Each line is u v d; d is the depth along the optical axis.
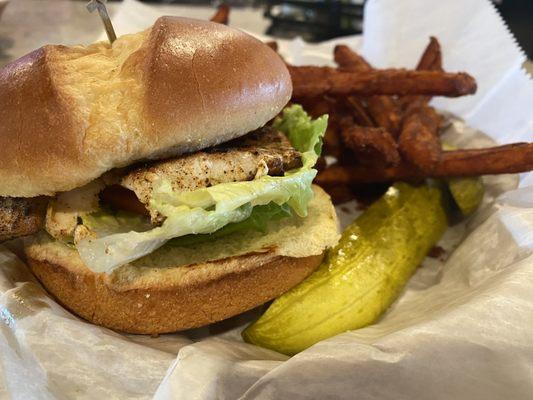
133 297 0.16
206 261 0.16
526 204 0.20
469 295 0.16
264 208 0.17
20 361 0.16
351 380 0.14
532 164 0.20
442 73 0.22
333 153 0.23
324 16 0.48
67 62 0.16
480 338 0.14
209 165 0.15
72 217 0.16
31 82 0.15
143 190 0.15
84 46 0.17
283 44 0.34
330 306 0.17
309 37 0.44
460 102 0.28
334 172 0.23
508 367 0.14
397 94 0.22
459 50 0.29
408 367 0.14
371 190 0.25
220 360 0.15
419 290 0.20
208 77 0.15
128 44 0.17
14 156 0.15
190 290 0.16
